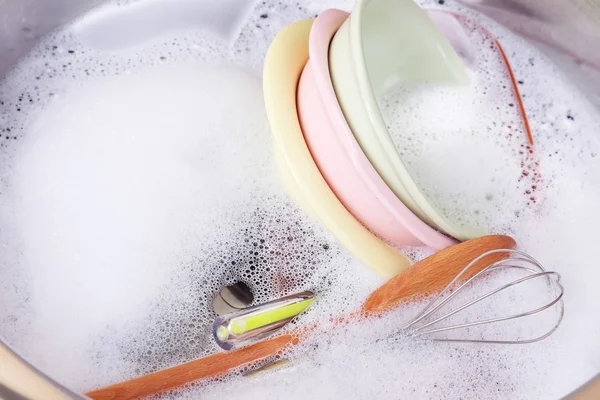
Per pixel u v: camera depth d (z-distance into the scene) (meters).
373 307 0.54
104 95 0.60
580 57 0.62
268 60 0.53
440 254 0.52
